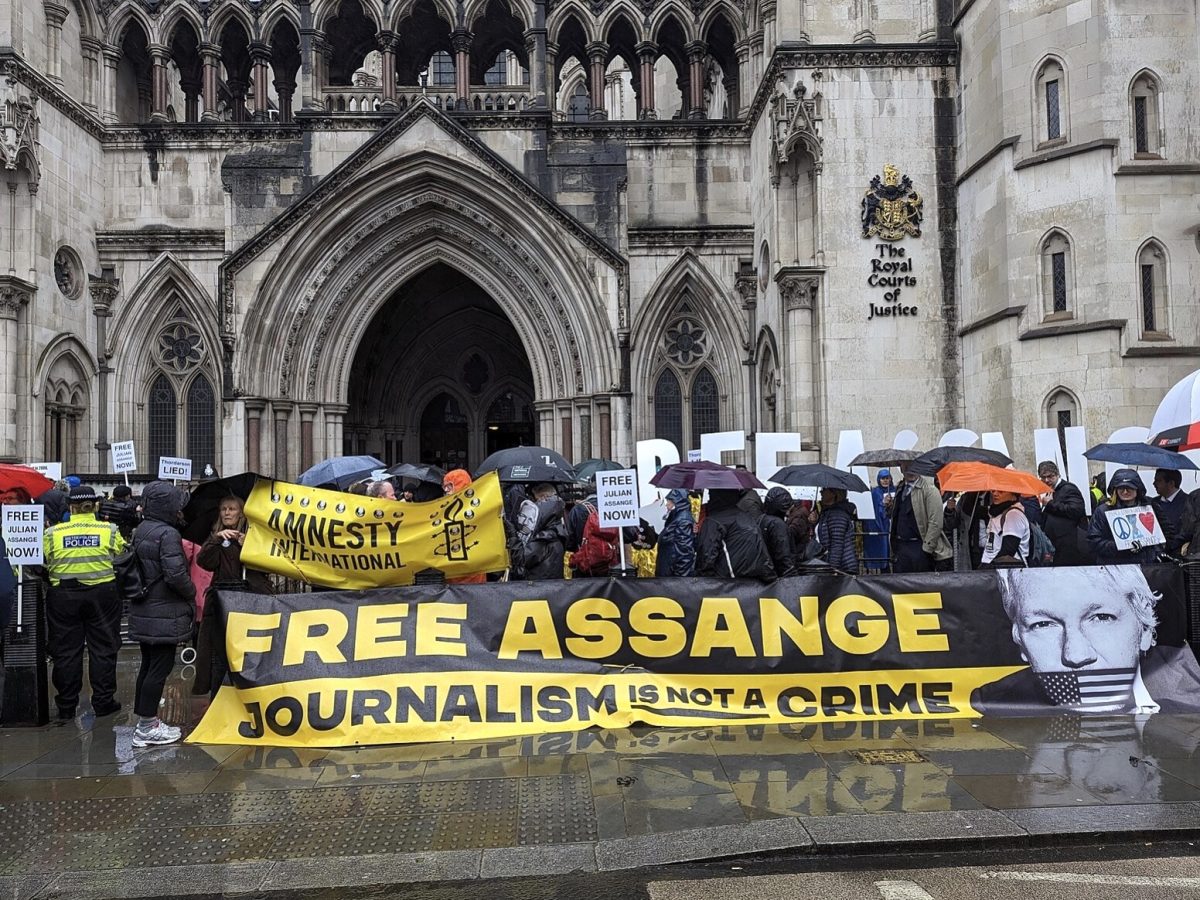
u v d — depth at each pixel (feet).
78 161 85.76
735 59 95.20
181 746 30.25
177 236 89.51
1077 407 59.31
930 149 71.72
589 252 83.41
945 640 31.86
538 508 39.60
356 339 87.97
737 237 89.20
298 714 30.14
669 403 90.48
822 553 39.55
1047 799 23.88
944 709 31.42
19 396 77.36
